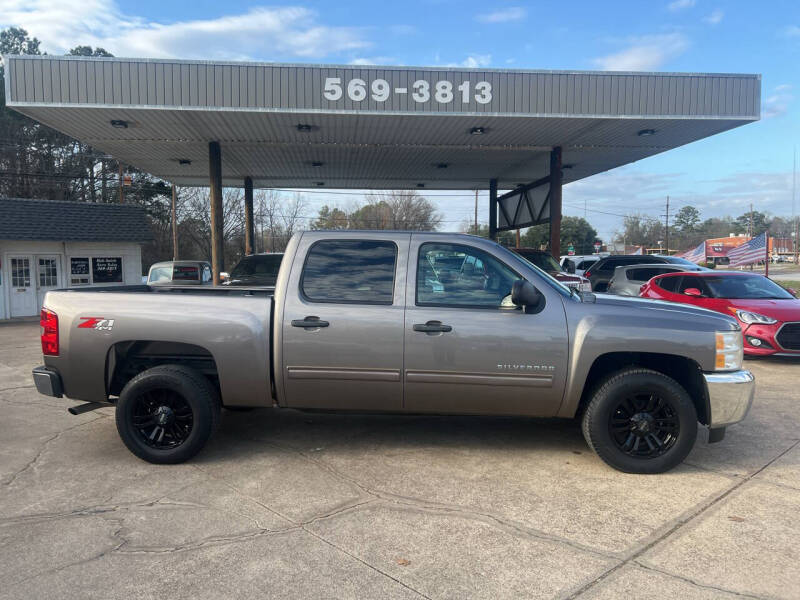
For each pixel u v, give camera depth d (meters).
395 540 3.41
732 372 4.44
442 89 11.79
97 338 4.71
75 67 11.18
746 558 3.20
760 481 4.32
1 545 3.35
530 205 19.91
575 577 3.01
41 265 20.25
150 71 11.32
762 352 9.05
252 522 3.64
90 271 21.12
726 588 2.91
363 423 5.80
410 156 17.12
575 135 14.16
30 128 40.69
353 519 3.68
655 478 4.38
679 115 12.09
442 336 4.48
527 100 11.91
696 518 3.70
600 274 17.41
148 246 46.19
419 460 4.76
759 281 10.63
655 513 3.78
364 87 11.67
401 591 2.88
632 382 4.39
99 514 3.76
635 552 3.27
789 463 4.71
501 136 14.32
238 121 12.67
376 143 15.18
